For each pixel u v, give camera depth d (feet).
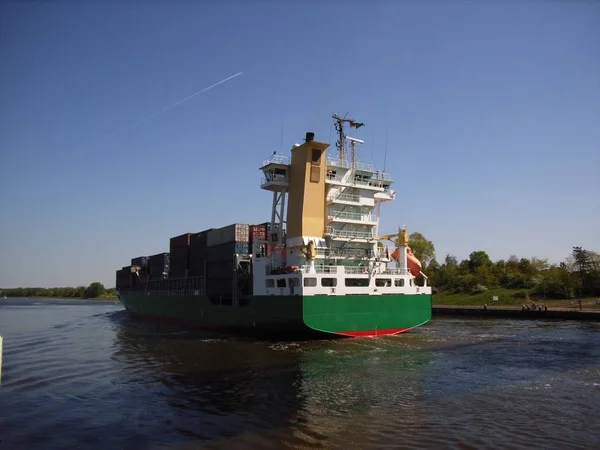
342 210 144.46
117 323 218.59
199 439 51.52
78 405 66.08
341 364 91.25
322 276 122.42
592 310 195.00
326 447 48.08
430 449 47.19
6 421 59.06
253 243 150.00
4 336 158.30
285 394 69.15
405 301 136.05
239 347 118.21
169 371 88.99
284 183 142.72
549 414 58.03
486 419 56.29
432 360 94.79
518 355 100.22
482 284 304.91
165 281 216.95
